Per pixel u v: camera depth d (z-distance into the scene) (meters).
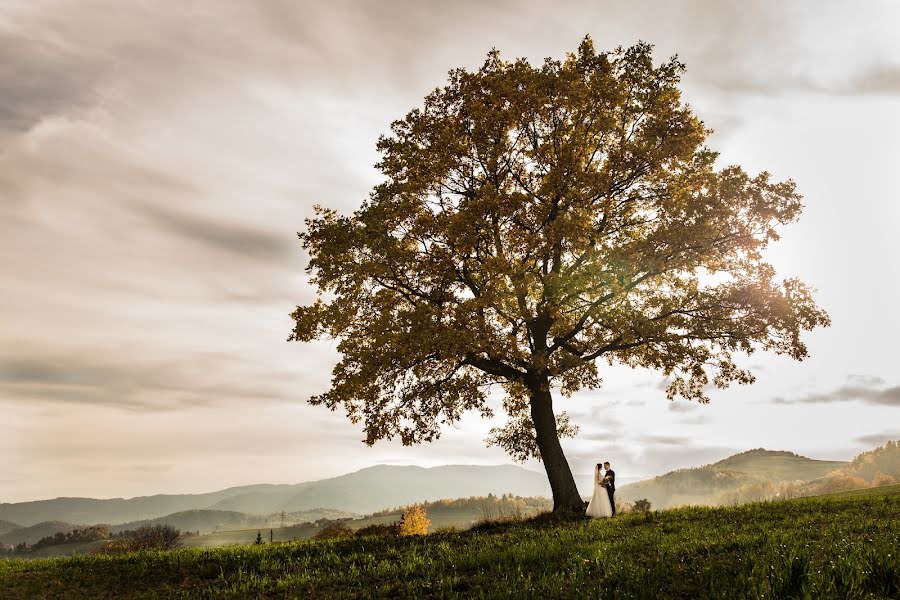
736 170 20.52
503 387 25.31
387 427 21.58
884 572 6.64
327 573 11.45
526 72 21.91
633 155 21.38
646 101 22.30
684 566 8.72
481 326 20.27
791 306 20.03
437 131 22.78
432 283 21.75
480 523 21.08
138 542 63.88
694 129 21.33
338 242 21.41
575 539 12.85
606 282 21.00
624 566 8.61
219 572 12.88
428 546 13.59
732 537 11.04
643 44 22.25
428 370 22.33
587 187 21.02
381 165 23.12
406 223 22.12
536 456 24.14
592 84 21.59
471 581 9.12
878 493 22.62
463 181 23.22
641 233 23.33
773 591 6.38
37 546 161.62
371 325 20.67
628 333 20.36
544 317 22.98
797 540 10.07
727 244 20.66
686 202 20.39
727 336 20.78
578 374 21.25
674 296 22.64
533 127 23.22
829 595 6.16
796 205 19.55
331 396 19.98
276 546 16.58
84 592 11.96
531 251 20.92
